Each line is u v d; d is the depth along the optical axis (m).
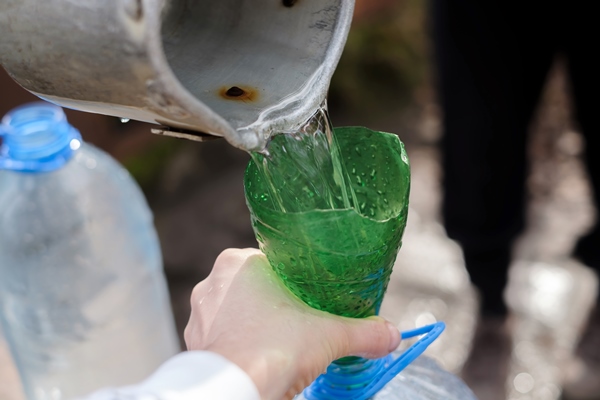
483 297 2.30
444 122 2.00
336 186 0.89
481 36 1.84
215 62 0.80
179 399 0.67
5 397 1.36
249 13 0.83
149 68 0.61
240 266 0.93
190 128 0.72
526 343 2.34
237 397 0.70
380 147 0.94
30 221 1.48
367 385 0.99
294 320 0.84
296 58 0.82
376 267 0.86
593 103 2.00
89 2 0.61
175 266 2.60
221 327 0.84
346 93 3.43
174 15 0.82
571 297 2.46
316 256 0.82
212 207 2.87
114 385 1.59
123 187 1.61
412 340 2.01
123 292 1.59
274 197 0.84
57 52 0.65
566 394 2.20
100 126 2.81
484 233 2.08
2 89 2.32
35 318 1.54
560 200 2.84
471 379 2.26
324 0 0.82
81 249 1.52
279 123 0.77
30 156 1.29
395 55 3.59
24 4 0.65
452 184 2.05
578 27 1.89
